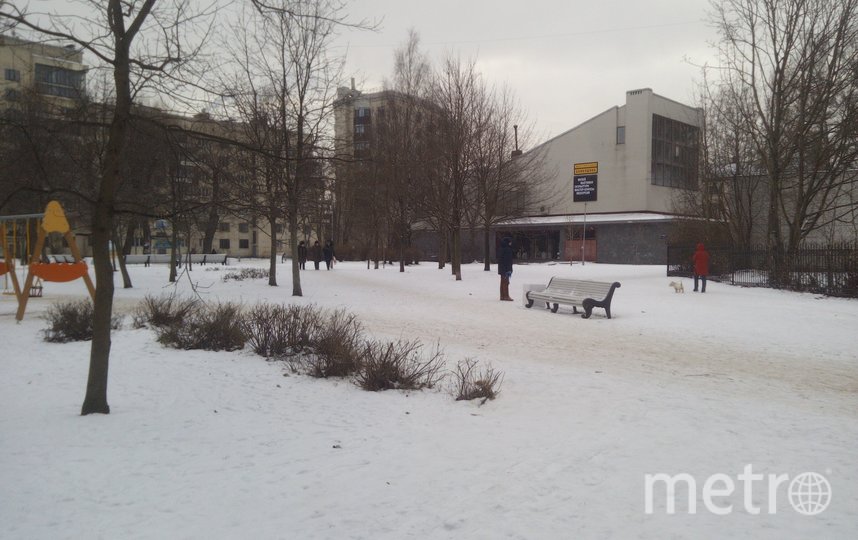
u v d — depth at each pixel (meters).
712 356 9.80
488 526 3.57
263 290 21.25
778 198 27.44
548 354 9.83
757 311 15.68
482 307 16.84
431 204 28.50
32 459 4.65
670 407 6.39
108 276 5.93
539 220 50.09
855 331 12.49
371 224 35.59
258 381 7.56
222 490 4.11
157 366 8.33
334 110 18.88
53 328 10.66
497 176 30.73
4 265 14.96
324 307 16.52
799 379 8.07
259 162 15.73
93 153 12.05
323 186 19.52
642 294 20.11
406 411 6.25
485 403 6.57
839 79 23.30
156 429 5.51
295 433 5.47
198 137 6.26
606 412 6.18
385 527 3.56
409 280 26.22
